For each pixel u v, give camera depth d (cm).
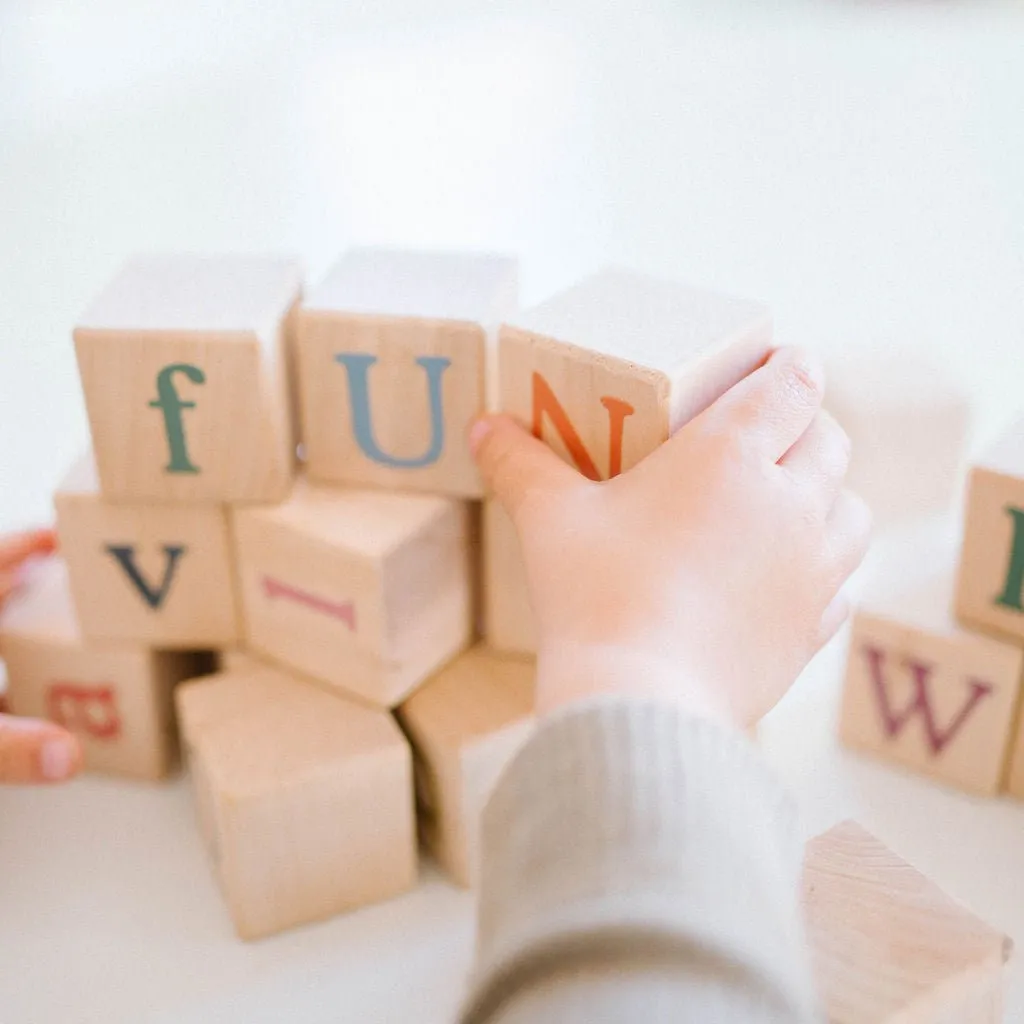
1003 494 75
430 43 210
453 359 74
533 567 48
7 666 86
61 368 138
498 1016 28
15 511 114
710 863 29
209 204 164
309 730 76
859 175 139
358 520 77
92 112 197
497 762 76
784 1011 26
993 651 77
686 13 198
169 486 78
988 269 115
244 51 217
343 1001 69
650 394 58
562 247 137
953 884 74
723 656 43
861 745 85
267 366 75
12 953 73
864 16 180
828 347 104
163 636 84
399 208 155
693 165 149
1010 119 146
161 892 77
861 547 51
